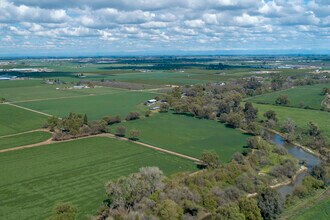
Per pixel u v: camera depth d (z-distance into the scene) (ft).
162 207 353.92
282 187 474.49
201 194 397.19
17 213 380.37
